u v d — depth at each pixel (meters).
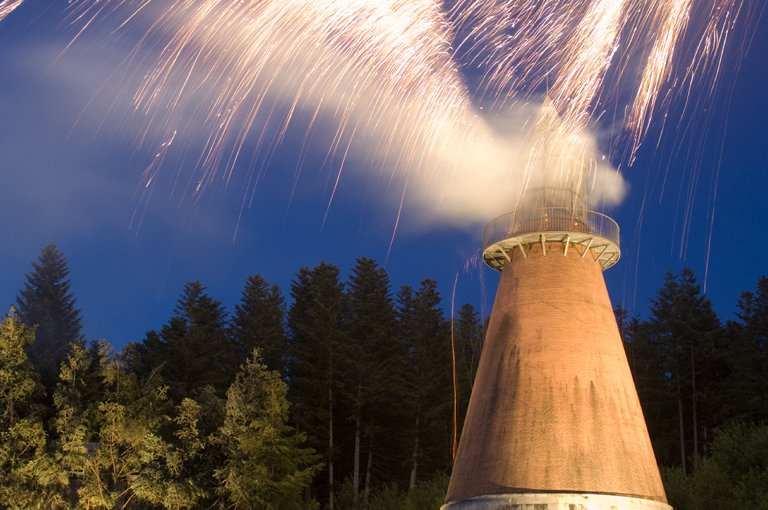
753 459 36.03
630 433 25.69
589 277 28.06
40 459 33.19
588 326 27.02
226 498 35.38
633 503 24.08
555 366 26.20
